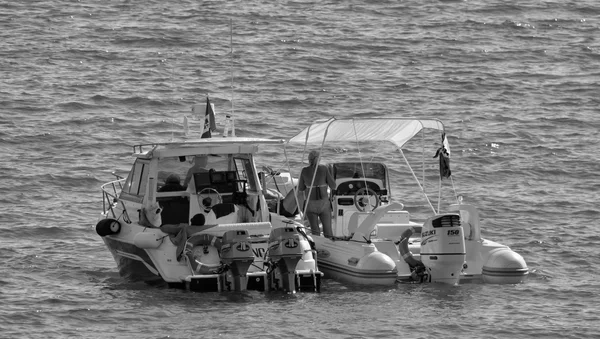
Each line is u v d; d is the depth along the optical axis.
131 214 61.41
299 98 119.25
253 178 60.94
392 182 89.56
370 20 169.12
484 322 49.59
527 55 148.25
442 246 56.09
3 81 122.19
